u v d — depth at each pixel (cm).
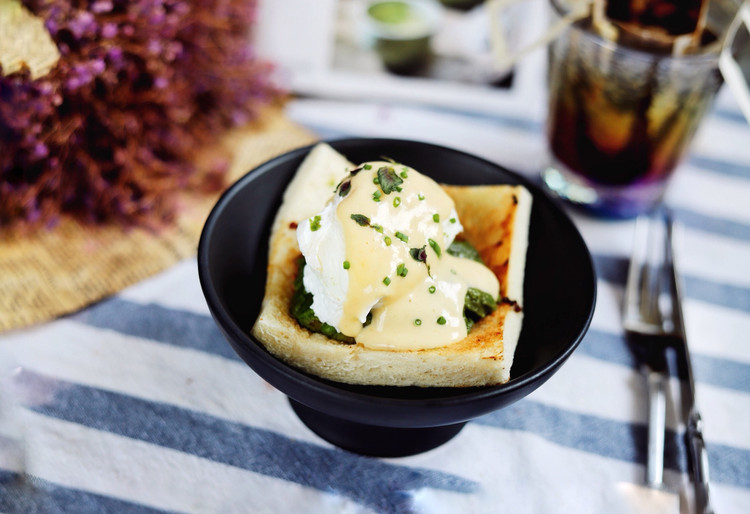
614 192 51
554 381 44
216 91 55
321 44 59
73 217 50
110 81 47
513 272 41
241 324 39
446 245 39
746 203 54
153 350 43
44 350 42
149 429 40
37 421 40
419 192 38
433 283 38
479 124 59
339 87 59
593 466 40
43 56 43
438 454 40
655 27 45
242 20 56
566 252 41
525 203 42
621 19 46
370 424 36
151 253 48
